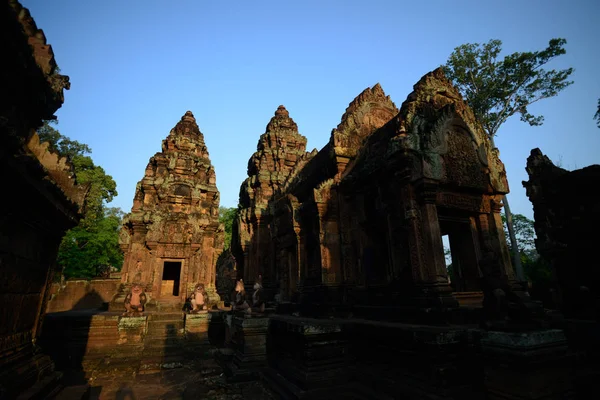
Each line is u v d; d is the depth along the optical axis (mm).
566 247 12070
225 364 13281
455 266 13250
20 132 6410
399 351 8055
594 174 11570
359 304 12461
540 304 11312
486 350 6207
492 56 24625
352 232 13711
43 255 6855
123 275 23328
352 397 8602
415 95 11859
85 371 13250
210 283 25391
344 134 14969
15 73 5387
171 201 26609
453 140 11531
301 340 9367
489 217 12484
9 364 5188
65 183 7820
